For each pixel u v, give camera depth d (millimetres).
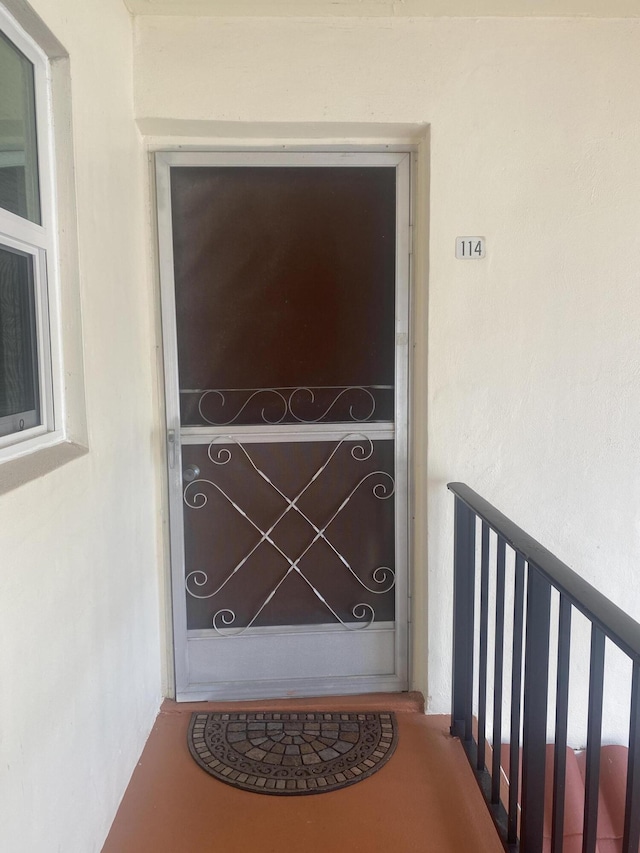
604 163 2158
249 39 2086
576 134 2148
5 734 1102
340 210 2291
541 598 1418
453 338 2189
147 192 2230
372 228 2299
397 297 2285
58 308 1552
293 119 2105
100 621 1644
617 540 2281
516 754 1595
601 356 2217
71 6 1518
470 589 2031
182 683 2373
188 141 2223
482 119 2131
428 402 2211
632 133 2152
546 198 2162
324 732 2188
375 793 1898
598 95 2139
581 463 2250
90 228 1634
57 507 1354
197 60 2080
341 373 2338
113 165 1855
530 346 2205
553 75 2129
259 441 2340
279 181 2275
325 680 2420
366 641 2422
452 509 2244
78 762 1472
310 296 2312
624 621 1080
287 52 2092
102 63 1761
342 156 2254
